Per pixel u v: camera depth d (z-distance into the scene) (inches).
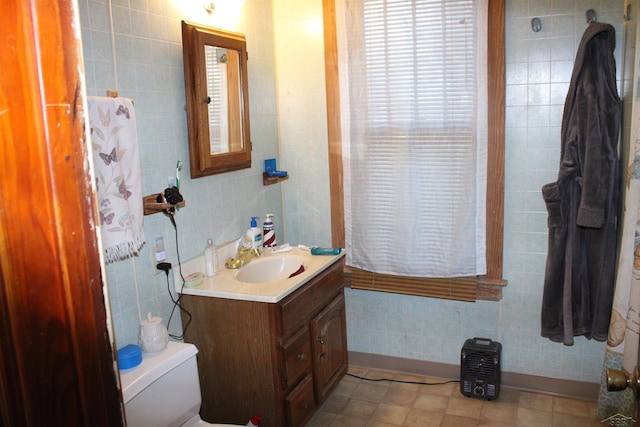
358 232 119.9
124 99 75.0
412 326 122.7
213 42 95.3
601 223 94.1
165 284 90.4
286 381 91.7
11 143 19.0
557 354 111.8
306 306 98.7
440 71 107.0
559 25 100.3
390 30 109.1
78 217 21.2
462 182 109.0
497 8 102.0
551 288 103.4
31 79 19.3
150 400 71.9
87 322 21.8
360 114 114.7
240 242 109.1
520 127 105.7
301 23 119.1
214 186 102.5
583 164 95.4
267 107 120.2
